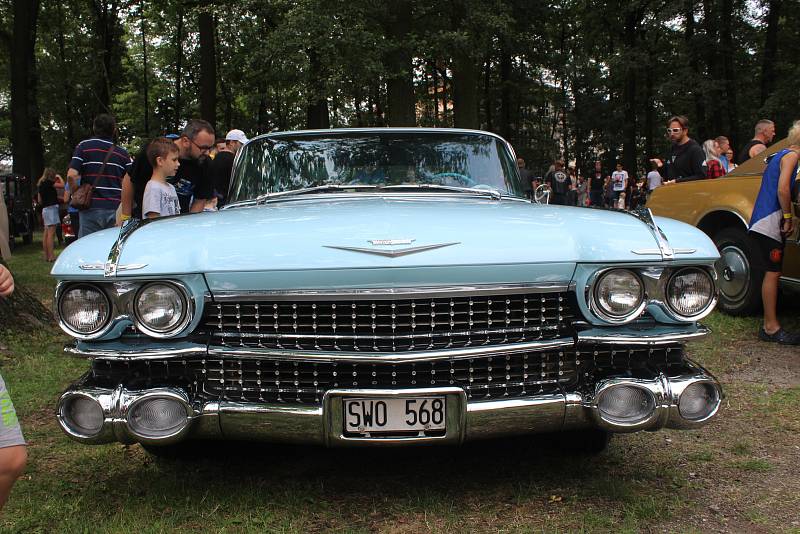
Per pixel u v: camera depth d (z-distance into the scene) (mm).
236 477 2955
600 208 3189
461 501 2701
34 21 23406
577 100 36656
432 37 15102
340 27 13883
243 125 33438
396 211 2930
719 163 7895
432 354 2441
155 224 2842
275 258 2469
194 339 2508
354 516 2586
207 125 5602
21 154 18656
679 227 2758
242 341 2521
